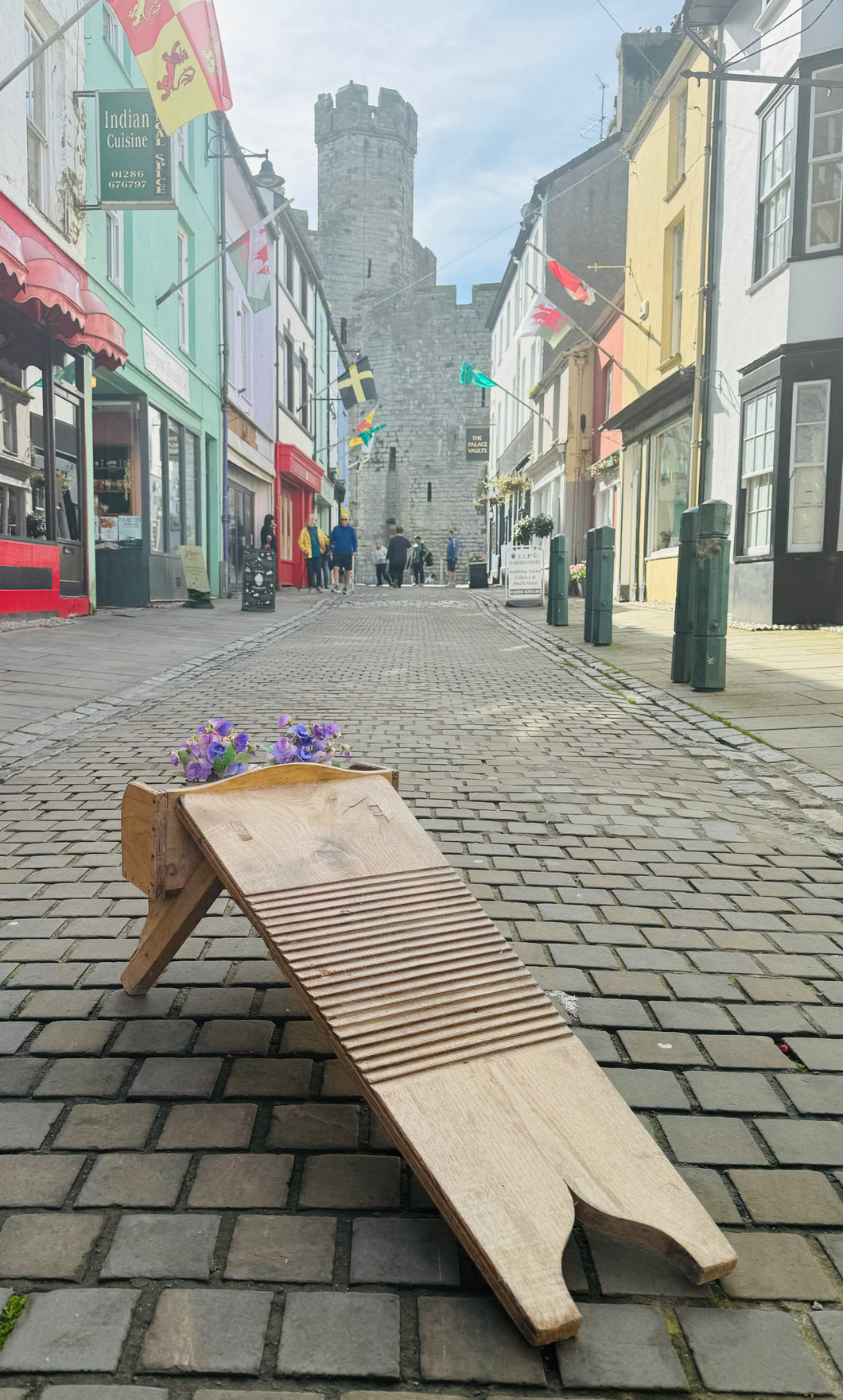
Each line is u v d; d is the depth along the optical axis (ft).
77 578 43.83
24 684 26.09
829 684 27.02
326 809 8.15
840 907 11.60
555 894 11.88
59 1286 5.49
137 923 10.66
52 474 39.65
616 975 9.68
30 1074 7.66
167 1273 5.60
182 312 59.26
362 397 96.99
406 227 210.79
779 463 39.68
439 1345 5.16
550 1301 4.97
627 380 65.21
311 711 24.14
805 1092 7.66
